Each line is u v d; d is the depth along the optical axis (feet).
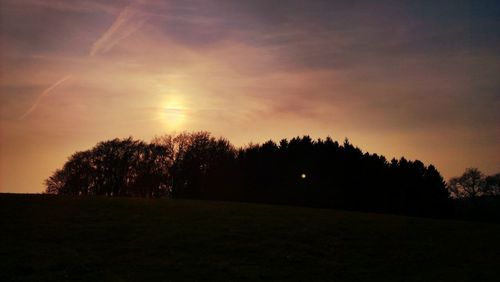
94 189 337.11
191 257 84.84
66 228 104.78
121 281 68.90
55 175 330.34
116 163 343.05
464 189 367.45
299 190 315.78
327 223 124.98
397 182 323.98
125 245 91.81
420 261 90.63
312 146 329.93
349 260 88.84
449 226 136.67
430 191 322.34
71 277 69.97
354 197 311.88
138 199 166.71
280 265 82.84
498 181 357.00
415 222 142.20
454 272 83.25
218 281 71.92
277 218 128.88
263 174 323.78
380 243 104.32
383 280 77.00
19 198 144.46
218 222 117.70
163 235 100.78
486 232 128.26
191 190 341.62
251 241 98.99
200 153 354.54
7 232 98.58
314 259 87.92
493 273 83.56
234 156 356.79
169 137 364.17
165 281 70.28
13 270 72.23
